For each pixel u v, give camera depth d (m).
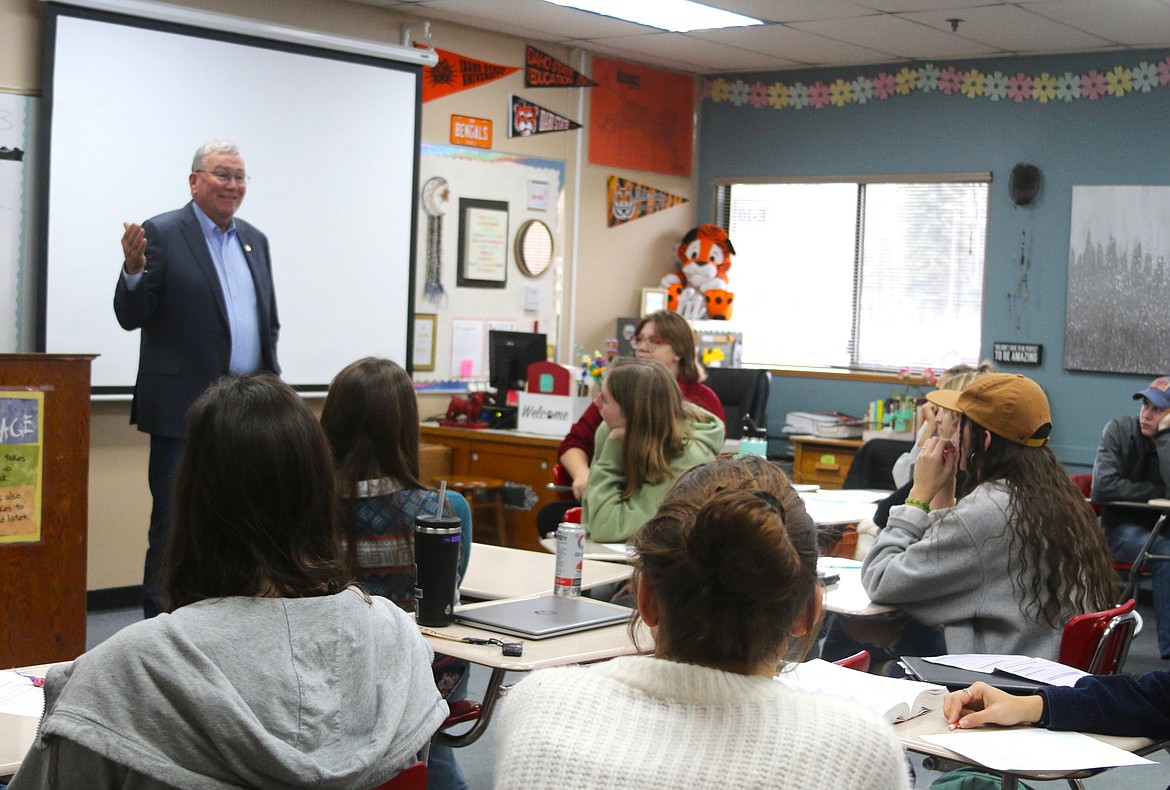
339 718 1.58
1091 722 2.04
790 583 1.25
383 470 2.54
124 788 1.46
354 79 6.36
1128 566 5.77
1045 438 2.92
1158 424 5.82
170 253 4.59
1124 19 6.44
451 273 7.10
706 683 1.24
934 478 3.07
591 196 7.96
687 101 8.60
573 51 7.70
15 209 5.27
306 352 6.29
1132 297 7.30
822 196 8.45
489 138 7.25
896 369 8.27
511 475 6.46
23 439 3.95
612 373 3.82
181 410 4.59
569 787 1.19
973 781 2.44
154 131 5.61
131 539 5.77
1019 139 7.62
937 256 8.05
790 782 1.17
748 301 8.75
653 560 1.30
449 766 2.81
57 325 5.36
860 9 6.45
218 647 1.52
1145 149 7.23
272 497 1.57
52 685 1.53
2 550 3.94
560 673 1.31
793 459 8.46
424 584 2.50
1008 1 6.15
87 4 5.31
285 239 6.16
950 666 2.37
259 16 6.06
